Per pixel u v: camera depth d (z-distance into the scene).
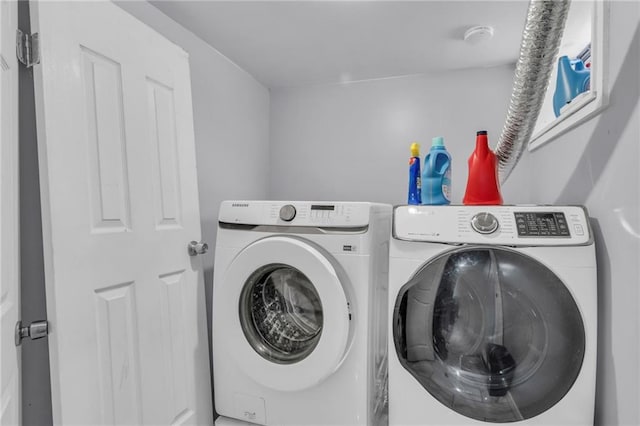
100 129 1.14
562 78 1.37
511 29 1.81
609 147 0.93
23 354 1.02
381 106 2.50
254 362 1.26
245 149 2.39
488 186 1.19
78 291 1.03
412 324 1.07
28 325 1.01
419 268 1.06
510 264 0.99
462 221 1.05
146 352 1.26
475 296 1.03
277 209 1.31
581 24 1.47
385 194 2.49
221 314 1.32
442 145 1.37
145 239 1.29
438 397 1.04
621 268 0.86
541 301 0.96
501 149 1.45
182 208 1.51
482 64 2.25
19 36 0.95
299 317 1.34
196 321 1.53
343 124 2.59
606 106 0.93
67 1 1.04
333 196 2.62
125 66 1.25
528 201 2.15
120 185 1.21
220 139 2.11
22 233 1.01
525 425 0.97
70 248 1.01
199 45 1.92
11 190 0.88
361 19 1.73
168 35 1.69
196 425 1.49
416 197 1.44
